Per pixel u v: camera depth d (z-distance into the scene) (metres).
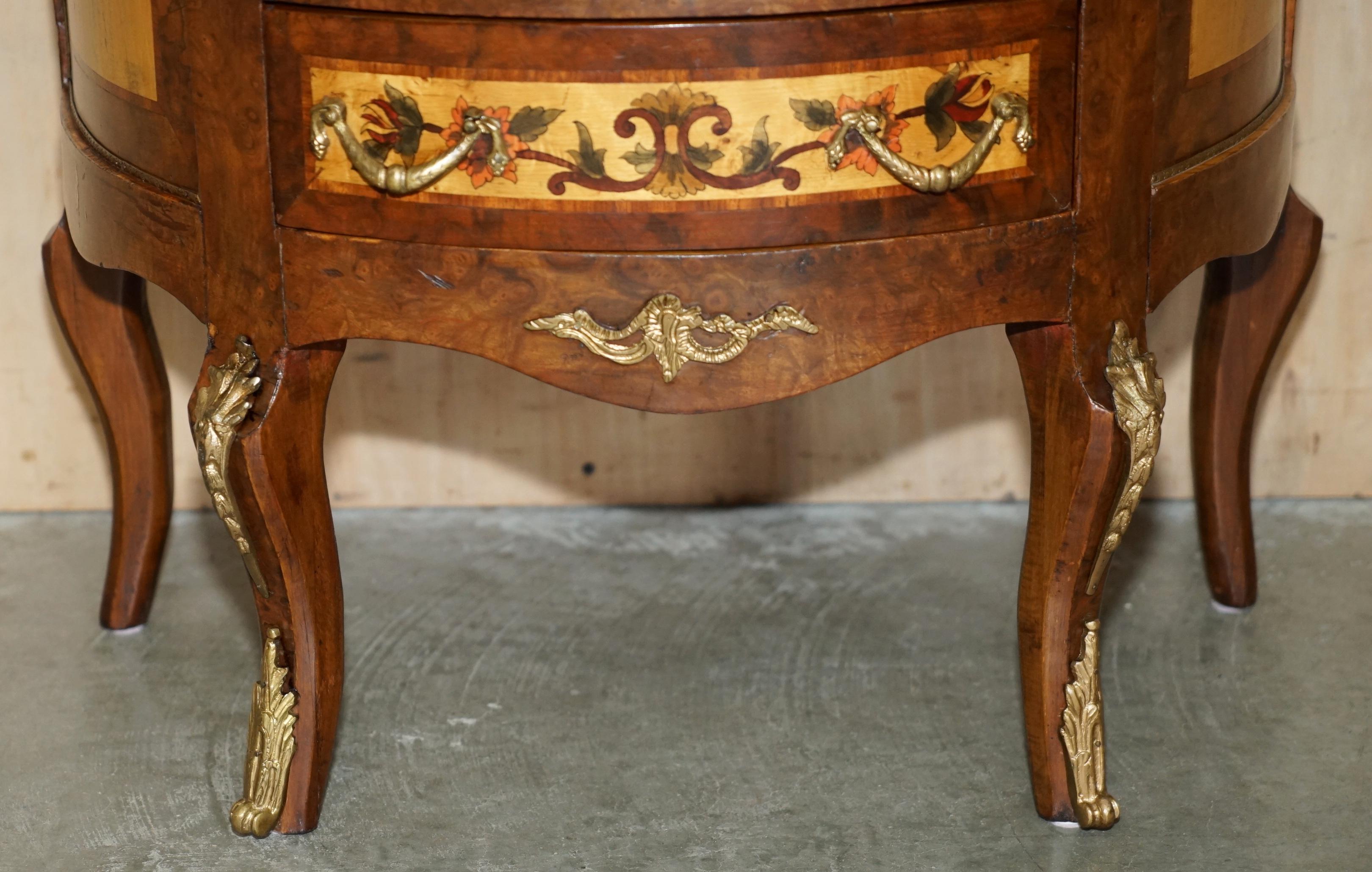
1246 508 1.56
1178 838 1.23
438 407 1.81
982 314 1.07
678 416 1.81
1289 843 1.22
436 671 1.50
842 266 1.03
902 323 1.05
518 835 1.25
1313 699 1.42
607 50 0.97
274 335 1.09
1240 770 1.32
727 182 1.00
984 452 1.83
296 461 1.14
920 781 1.31
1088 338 1.10
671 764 1.34
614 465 1.83
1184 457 1.81
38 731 1.39
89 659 1.52
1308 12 1.66
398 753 1.36
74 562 1.71
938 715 1.41
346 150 1.02
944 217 1.03
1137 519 1.78
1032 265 1.06
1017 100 1.02
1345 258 1.74
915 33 0.99
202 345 1.76
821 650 1.53
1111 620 1.57
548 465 1.83
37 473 1.82
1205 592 1.62
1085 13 1.01
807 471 1.83
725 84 0.98
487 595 1.64
